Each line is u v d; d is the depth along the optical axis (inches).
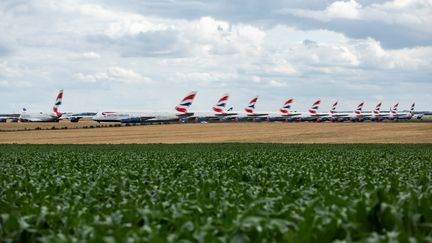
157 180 877.8
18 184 815.1
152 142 3959.2
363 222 403.5
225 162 1439.5
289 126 6323.8
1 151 2573.8
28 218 443.8
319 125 6540.4
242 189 683.4
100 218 467.5
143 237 351.3
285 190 698.2
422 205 430.9
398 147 2888.8
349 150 2470.5
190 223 387.2
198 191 647.1
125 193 653.9
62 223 443.2
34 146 3284.9
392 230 398.3
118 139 4330.7
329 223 368.5
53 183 810.2
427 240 327.9
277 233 368.8
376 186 724.0
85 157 1841.8
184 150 2566.4
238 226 357.1
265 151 2324.1
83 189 722.2
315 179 870.4
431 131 5027.1
